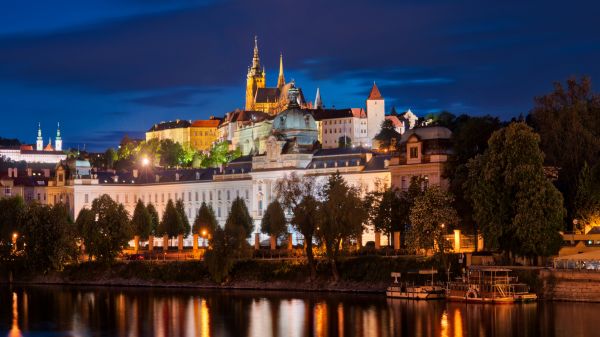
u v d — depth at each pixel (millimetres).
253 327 190500
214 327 192250
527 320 183000
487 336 171250
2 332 193125
